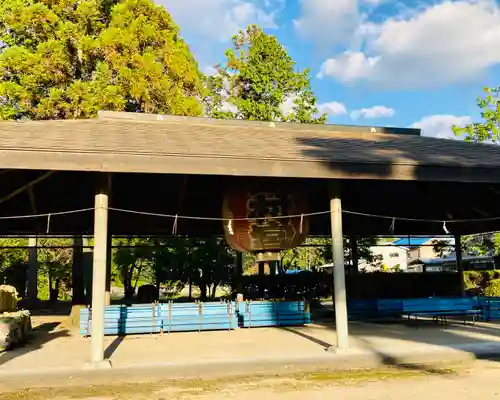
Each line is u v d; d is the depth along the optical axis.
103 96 19.02
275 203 11.08
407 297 18.39
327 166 8.68
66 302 27.80
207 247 24.88
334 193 9.84
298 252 39.09
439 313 13.62
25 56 18.78
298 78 30.45
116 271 32.03
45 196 12.12
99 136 9.21
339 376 7.77
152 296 23.22
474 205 15.08
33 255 24.41
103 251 8.54
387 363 8.60
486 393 6.59
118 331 12.88
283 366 8.30
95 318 8.39
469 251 39.34
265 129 13.17
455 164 9.26
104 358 9.15
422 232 19.59
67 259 30.36
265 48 30.12
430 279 18.86
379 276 18.44
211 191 12.51
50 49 18.98
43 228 16.12
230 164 8.27
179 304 13.59
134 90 19.75
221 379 7.69
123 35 19.81
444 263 40.97
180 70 22.06
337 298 9.48
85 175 9.90
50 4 19.77
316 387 7.09
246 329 13.78
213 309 13.75
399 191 12.88
